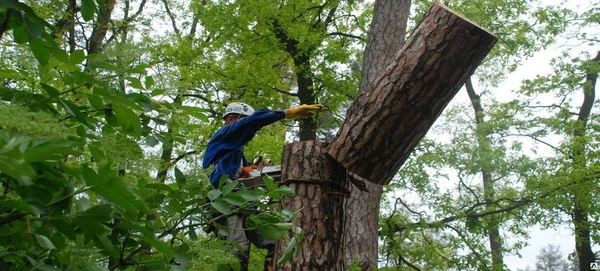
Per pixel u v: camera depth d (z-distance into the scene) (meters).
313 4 13.52
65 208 1.70
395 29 9.40
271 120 4.29
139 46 2.08
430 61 3.37
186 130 2.60
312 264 3.60
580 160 14.52
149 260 2.25
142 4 14.23
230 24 12.55
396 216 13.88
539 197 14.31
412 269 14.30
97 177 1.51
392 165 3.62
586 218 14.55
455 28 3.34
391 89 3.45
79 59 1.95
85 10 1.92
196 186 2.37
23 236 1.69
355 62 15.04
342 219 3.85
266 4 12.38
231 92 13.09
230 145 4.34
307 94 13.48
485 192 15.80
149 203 2.24
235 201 2.42
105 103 2.22
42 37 1.80
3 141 1.13
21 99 1.95
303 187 3.74
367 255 8.48
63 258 1.78
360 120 3.54
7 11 1.66
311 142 3.85
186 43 12.90
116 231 2.12
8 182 1.72
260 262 10.37
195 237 2.45
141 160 2.02
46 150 1.20
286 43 13.01
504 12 14.82
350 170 3.64
